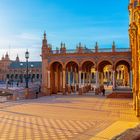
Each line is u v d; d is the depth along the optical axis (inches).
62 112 1190.9
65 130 778.8
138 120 954.1
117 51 2336.4
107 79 4224.9
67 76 2662.4
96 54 2394.2
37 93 2085.4
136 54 1136.2
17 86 3267.7
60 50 2490.2
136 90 1133.7
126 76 3331.7
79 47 2465.6
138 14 943.0
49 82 2477.9
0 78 6210.6
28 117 1040.2
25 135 713.0
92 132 741.9
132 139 281.9
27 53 2239.2
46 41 2539.4
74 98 2006.6
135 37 1146.0
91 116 1067.3
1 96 2123.5
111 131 746.8
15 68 6082.7
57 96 2236.7
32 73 5846.5
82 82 2822.3
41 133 738.2
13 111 1219.9
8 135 713.0
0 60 6343.5
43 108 1343.5
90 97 2098.9
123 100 1831.9
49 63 2508.6
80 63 2440.9
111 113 1160.2
